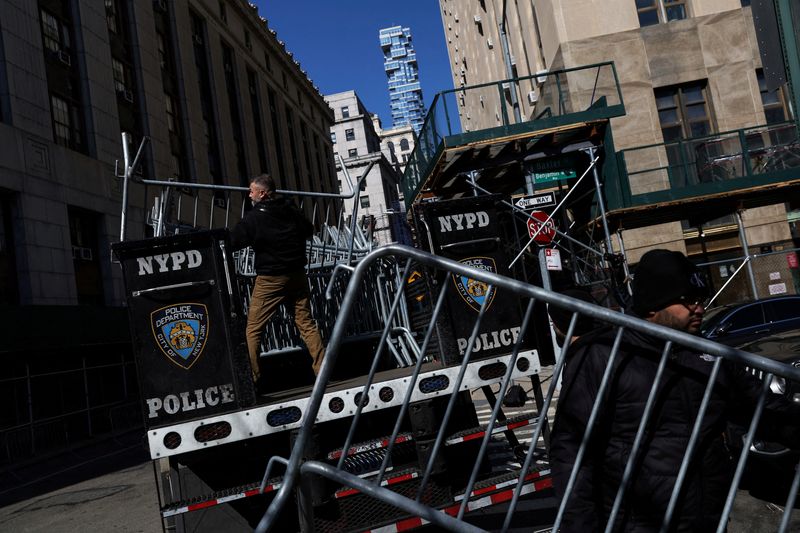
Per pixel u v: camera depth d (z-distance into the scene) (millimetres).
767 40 5742
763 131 16281
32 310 18547
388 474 4332
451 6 47344
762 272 18062
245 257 7305
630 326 2350
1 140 20375
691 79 19594
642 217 16109
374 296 6875
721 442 2367
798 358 6051
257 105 46125
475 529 2406
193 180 32750
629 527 2312
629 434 2342
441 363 4957
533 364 4848
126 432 20812
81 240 24031
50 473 13992
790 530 4766
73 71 25078
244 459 4539
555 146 15859
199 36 37906
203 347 4438
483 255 5082
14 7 22047
